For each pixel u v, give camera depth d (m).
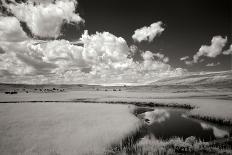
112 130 22.58
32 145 17.67
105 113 36.25
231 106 39.56
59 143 18.12
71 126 24.86
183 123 29.17
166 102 54.25
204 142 18.41
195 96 78.19
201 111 34.84
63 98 77.62
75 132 21.88
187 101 54.06
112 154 16.08
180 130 24.83
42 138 19.62
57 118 30.53
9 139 19.36
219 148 16.84
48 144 17.88
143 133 23.53
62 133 21.47
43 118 30.48
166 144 18.14
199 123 28.69
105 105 50.56
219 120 28.14
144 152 16.39
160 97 76.00
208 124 27.70
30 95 96.44
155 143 18.67
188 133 23.28
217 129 24.62
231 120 26.58
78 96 89.88
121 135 20.81
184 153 15.75
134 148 17.48
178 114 38.28
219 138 20.66
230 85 173.88
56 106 47.53
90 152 15.97
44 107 45.28
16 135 20.77
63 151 16.22
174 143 18.14
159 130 24.97
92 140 18.89
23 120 28.66
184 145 17.47
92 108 43.81
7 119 29.41
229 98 65.06
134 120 29.20
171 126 27.25
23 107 44.75
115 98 74.38
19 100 66.56
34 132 21.92
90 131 22.20
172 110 44.09
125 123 26.75
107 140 18.94
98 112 37.44
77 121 28.17
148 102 57.03
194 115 33.78
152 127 26.77
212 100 56.06
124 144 18.75
